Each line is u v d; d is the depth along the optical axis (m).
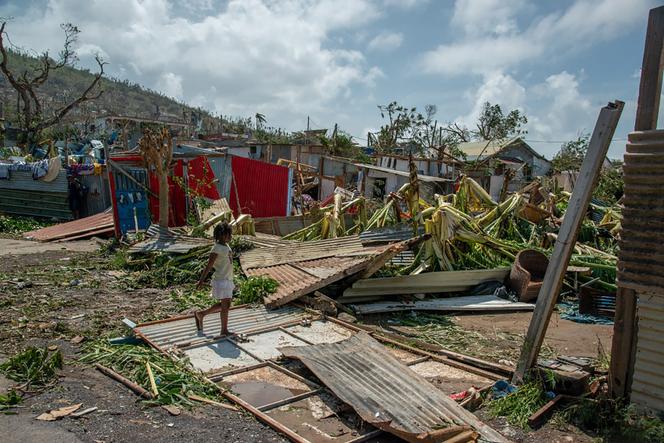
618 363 4.98
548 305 5.44
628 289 4.89
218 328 7.25
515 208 13.16
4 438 4.00
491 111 50.66
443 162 33.72
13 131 34.75
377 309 8.77
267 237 14.26
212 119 80.88
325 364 5.75
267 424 4.59
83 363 5.77
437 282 9.98
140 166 15.54
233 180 19.14
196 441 4.23
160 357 5.98
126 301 8.80
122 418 4.52
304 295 8.64
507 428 4.79
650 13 4.66
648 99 4.68
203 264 10.84
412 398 5.04
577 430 4.78
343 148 44.94
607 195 25.05
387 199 13.64
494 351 7.07
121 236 14.73
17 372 5.27
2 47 31.81
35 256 12.82
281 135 57.12
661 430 4.35
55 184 20.14
